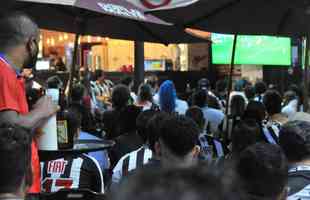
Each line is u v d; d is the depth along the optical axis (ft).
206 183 3.17
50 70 40.22
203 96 23.73
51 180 11.84
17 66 9.20
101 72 35.60
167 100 24.53
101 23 21.57
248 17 19.69
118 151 14.62
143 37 22.75
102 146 11.31
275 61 42.86
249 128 12.66
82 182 11.86
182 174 3.23
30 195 8.41
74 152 9.91
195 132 10.34
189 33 23.62
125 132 14.96
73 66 19.72
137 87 31.53
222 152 15.92
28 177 7.10
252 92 30.25
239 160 7.47
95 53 44.96
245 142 12.50
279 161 7.38
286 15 19.54
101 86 34.86
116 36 22.35
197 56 46.14
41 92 10.83
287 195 8.29
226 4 19.03
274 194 7.33
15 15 9.26
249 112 18.29
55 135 9.48
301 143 9.76
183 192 3.08
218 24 20.04
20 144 6.75
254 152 7.43
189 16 19.62
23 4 18.08
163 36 22.95
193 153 10.39
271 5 18.78
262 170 7.27
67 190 8.59
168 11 19.11
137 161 11.76
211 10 19.30
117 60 45.29
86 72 34.71
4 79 8.75
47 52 45.44
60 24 20.59
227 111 21.97
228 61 44.14
